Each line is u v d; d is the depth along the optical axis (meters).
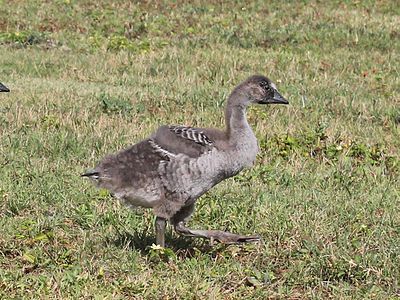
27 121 16.11
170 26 26.67
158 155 10.02
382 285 10.09
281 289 9.80
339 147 15.22
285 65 22.78
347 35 25.97
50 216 11.65
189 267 10.16
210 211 11.87
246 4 29.70
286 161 14.71
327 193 12.98
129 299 9.32
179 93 19.27
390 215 12.09
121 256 10.42
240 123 10.28
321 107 18.70
